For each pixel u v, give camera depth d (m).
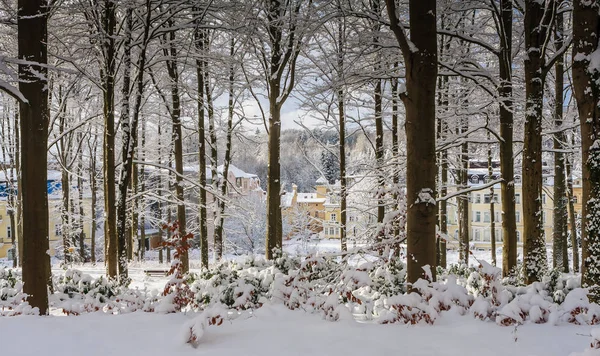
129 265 20.08
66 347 3.84
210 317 4.00
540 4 8.11
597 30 5.46
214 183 17.94
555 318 4.38
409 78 5.58
